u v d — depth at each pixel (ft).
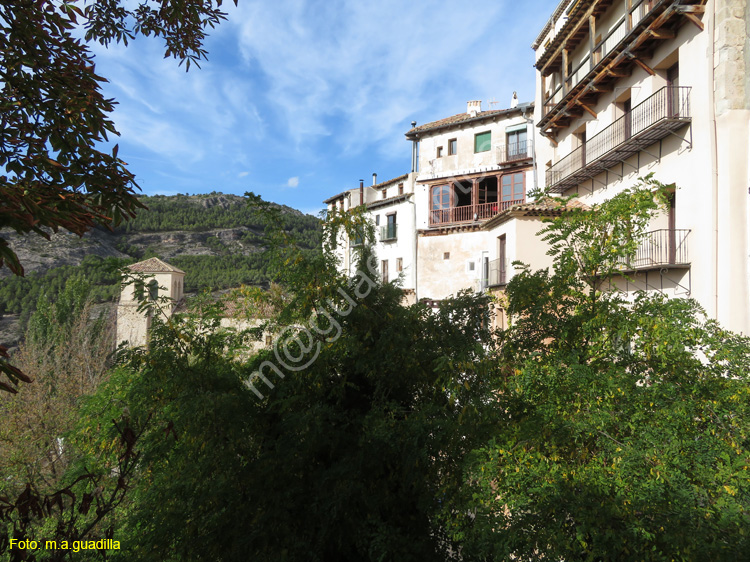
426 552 17.34
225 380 19.52
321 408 18.34
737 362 12.82
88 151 8.98
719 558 9.45
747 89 25.20
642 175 33.17
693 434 12.38
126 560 17.57
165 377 18.69
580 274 17.03
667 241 29.53
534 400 14.56
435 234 81.41
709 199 26.07
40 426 47.67
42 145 9.00
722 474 11.07
